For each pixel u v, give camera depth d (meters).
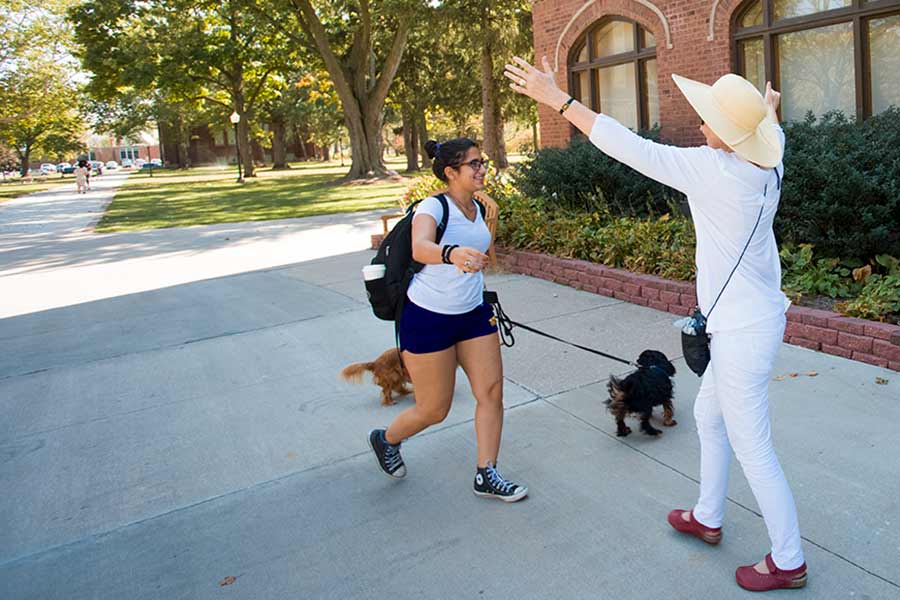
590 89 13.70
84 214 26.62
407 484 4.25
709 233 2.99
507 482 3.97
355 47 34.75
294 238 15.73
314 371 6.42
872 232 6.70
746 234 2.92
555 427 4.87
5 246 17.55
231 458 4.77
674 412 5.00
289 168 67.56
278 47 42.09
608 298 8.11
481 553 3.50
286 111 64.00
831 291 6.71
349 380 5.52
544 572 3.32
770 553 3.15
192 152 92.25
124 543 3.82
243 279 11.05
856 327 5.59
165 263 13.30
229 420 5.42
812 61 10.20
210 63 41.09
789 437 4.43
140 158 144.38
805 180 7.13
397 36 33.88
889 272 6.80
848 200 6.84
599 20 13.09
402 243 3.74
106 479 4.57
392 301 3.80
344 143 110.44
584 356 6.22
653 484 4.04
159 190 39.72
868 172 6.83
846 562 3.22
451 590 3.24
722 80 2.91
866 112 9.66
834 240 7.01
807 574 3.16
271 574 3.45
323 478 4.41
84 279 12.03
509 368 6.07
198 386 6.22
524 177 12.12
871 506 3.64
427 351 3.75
